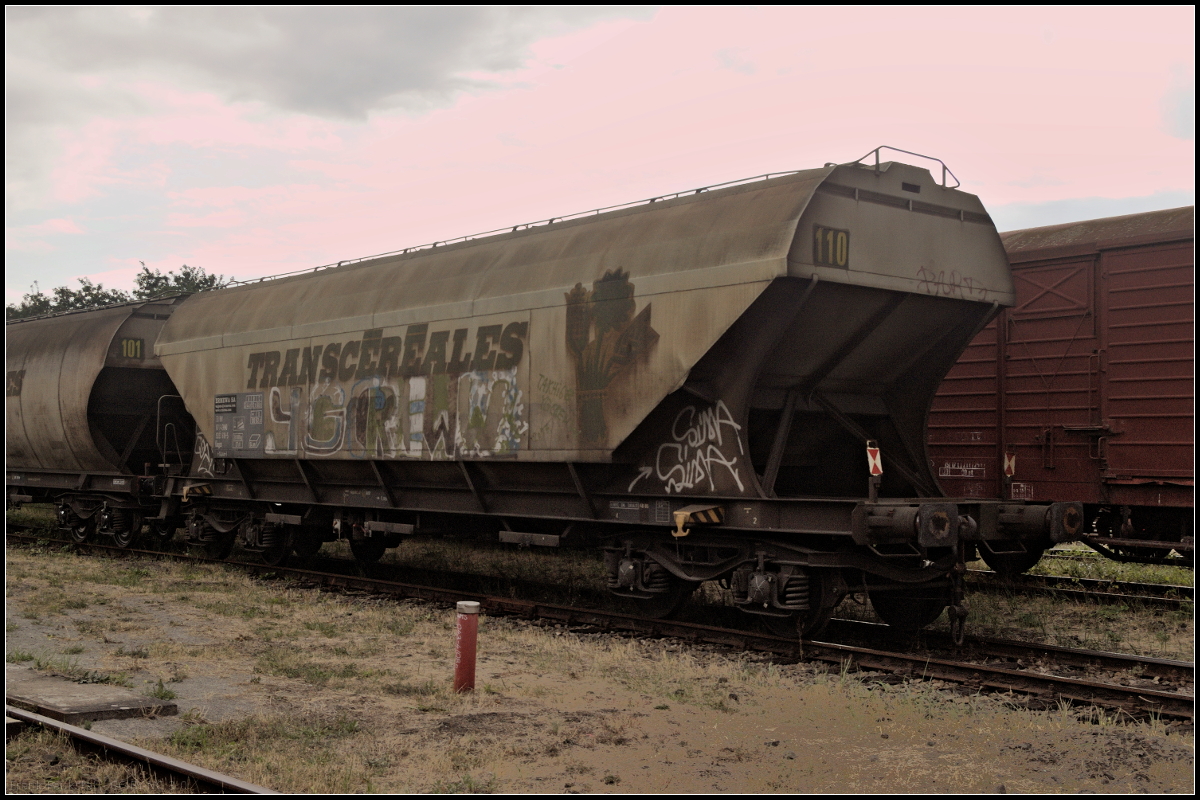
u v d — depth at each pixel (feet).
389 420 47.37
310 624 39.91
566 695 29.30
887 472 41.93
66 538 73.61
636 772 22.58
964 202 39.17
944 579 36.47
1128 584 49.42
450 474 46.11
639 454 39.32
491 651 35.55
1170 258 46.57
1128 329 47.80
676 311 36.22
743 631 36.88
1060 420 49.73
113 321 65.62
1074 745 24.43
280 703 27.86
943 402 53.93
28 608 41.75
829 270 34.40
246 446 55.93
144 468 68.49
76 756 21.95
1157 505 46.78
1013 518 36.88
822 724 26.50
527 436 41.06
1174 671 31.30
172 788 20.11
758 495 35.58
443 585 52.37
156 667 31.99
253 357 55.93
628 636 38.73
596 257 39.81
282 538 57.21
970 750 24.26
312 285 54.85
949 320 39.78
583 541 42.22
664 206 40.06
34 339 72.74
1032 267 51.16
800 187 35.01
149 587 48.91
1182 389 45.96
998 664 33.76
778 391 38.40
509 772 22.47
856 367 39.52
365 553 57.47
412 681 30.66
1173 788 21.67
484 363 43.04
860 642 37.86
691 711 27.63
